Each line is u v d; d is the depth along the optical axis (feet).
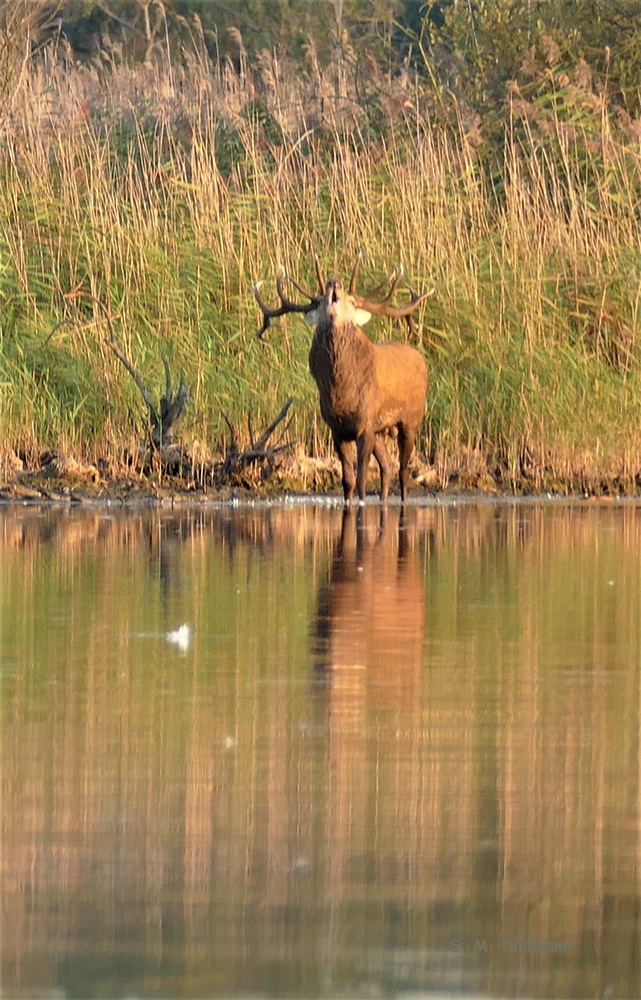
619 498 219.00
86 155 248.11
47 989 53.06
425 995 53.11
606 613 119.34
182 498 208.13
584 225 245.24
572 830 67.46
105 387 221.66
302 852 64.75
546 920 58.49
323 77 301.22
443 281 234.17
